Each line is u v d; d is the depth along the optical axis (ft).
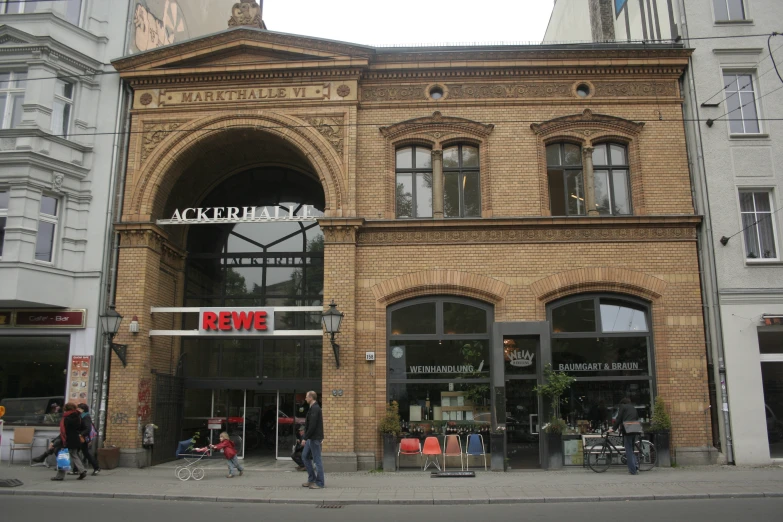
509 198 54.75
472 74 56.90
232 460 46.96
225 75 57.16
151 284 56.24
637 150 55.47
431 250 53.88
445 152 56.90
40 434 53.16
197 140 56.75
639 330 52.75
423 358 52.80
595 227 53.67
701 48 56.85
